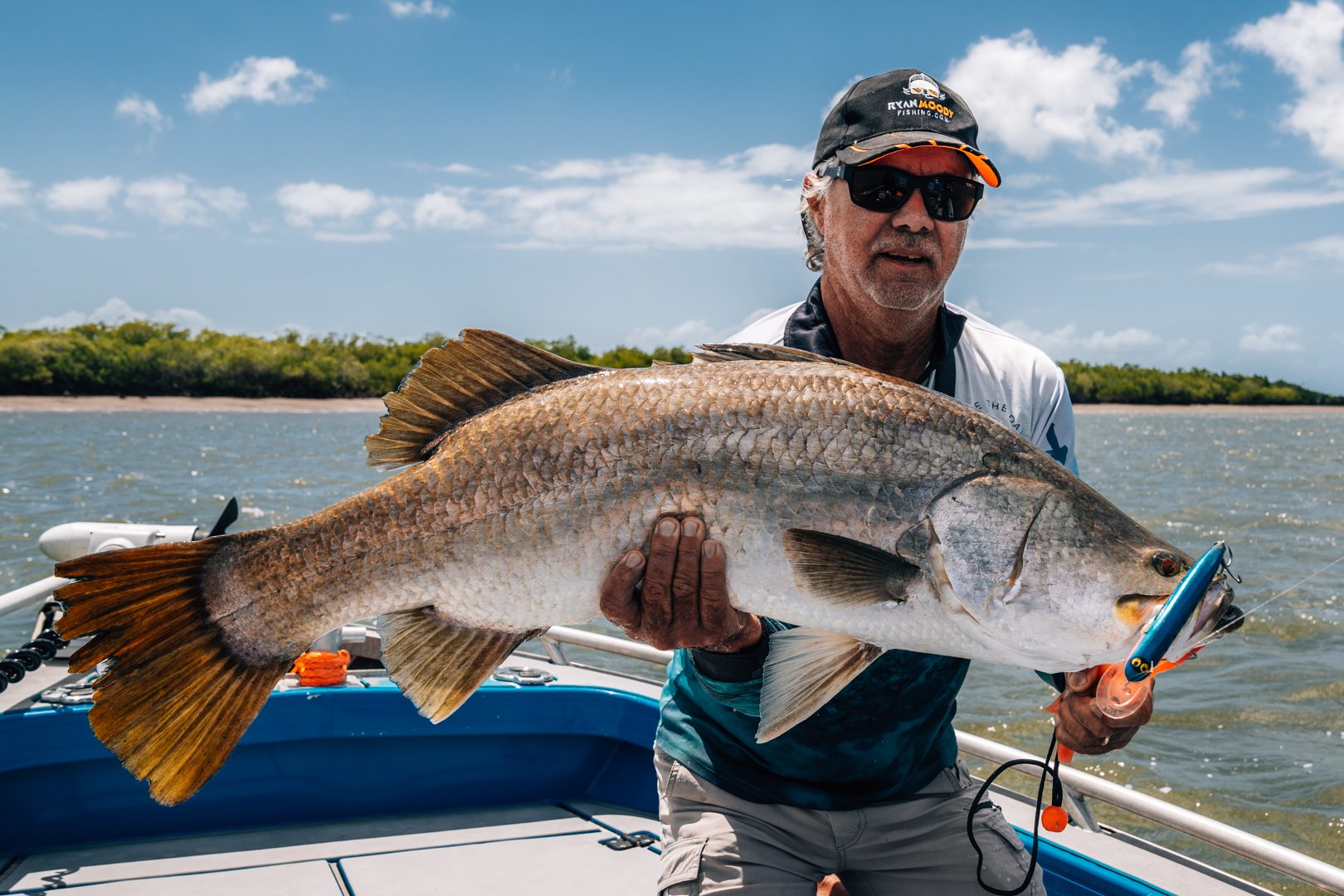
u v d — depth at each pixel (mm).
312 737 4090
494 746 4391
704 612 2297
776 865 2693
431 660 2389
